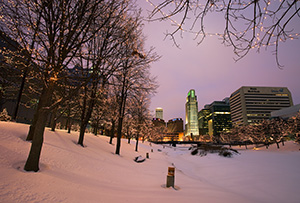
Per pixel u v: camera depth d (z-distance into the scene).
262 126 53.44
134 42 8.13
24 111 33.12
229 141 83.94
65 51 5.77
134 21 7.49
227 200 5.40
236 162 18.62
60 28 5.57
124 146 24.41
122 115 16.23
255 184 9.59
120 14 6.95
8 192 3.54
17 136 8.23
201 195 5.68
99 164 8.58
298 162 16.62
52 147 8.20
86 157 8.93
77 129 35.53
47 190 4.10
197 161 22.34
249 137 60.19
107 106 16.80
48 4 5.13
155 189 6.07
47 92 5.74
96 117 24.80
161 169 12.44
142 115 24.70
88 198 4.16
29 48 5.44
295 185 9.11
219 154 25.36
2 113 13.65
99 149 13.49
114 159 11.54
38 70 5.71
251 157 23.36
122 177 7.64
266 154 27.70
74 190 4.50
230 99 190.75
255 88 165.00
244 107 160.50
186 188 6.65
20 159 5.79
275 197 7.39
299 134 41.31
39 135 5.39
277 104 161.00
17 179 4.25
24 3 5.27
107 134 56.00
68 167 6.72
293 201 6.88
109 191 5.08
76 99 13.04
